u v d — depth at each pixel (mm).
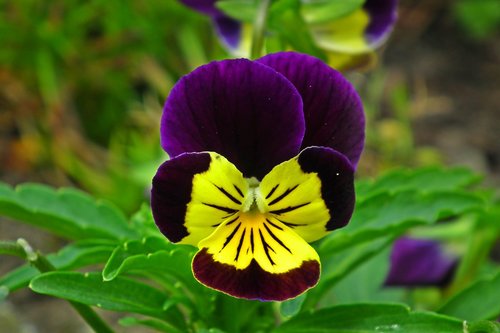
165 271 224
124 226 252
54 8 483
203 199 208
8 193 252
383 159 470
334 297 306
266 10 243
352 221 246
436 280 314
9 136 479
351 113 215
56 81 482
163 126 210
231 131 212
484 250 308
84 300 219
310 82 214
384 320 225
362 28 262
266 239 210
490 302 244
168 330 235
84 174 453
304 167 209
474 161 470
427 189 271
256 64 209
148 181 430
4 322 338
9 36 473
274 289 205
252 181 214
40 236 415
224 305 235
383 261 301
